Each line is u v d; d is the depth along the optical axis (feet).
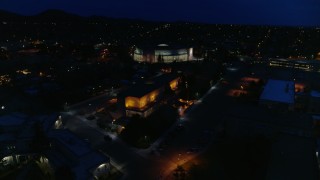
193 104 307.37
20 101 304.09
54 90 340.39
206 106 301.02
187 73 418.10
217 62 525.34
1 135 199.11
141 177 174.19
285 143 186.39
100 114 271.08
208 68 473.67
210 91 358.02
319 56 606.55
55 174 156.35
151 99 284.20
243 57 614.75
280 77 417.08
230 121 227.81
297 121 216.33
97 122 252.21
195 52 639.76
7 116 224.12
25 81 370.53
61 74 408.26
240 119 223.51
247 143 210.38
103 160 173.68
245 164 187.21
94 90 346.74
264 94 275.59
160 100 293.84
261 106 256.73
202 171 180.45
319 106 276.62
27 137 192.13
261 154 190.19
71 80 385.91
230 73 459.73
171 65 502.38
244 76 435.53
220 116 272.51
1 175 174.91
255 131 219.61
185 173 177.58
